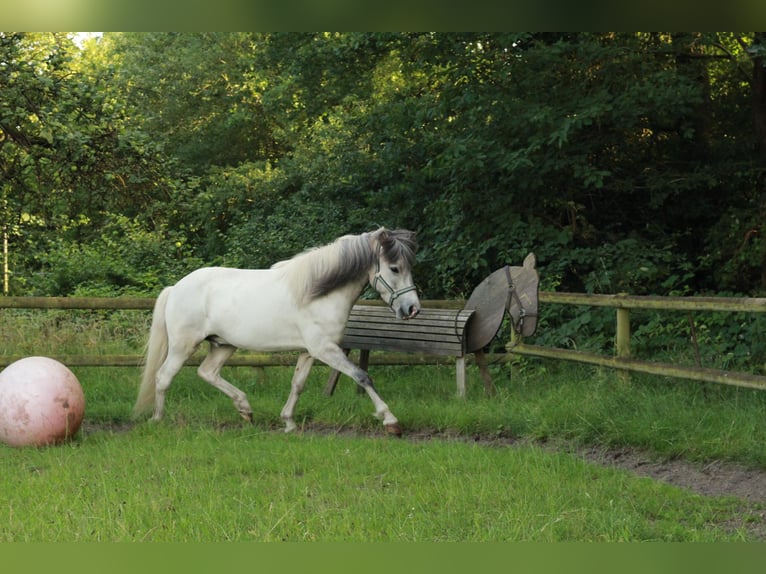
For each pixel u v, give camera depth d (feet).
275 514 16.16
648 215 39.78
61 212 37.52
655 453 20.80
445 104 36.65
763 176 38.32
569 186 37.70
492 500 16.93
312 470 19.54
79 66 35.50
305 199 60.03
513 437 23.54
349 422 25.45
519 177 35.83
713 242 37.37
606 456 21.30
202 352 31.19
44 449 21.93
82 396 22.97
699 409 23.00
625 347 26.40
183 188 37.29
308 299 23.81
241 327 24.61
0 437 22.15
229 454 21.06
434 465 19.51
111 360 29.19
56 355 29.25
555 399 25.43
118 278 57.26
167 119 86.69
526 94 35.42
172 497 17.43
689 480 19.16
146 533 15.33
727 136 40.37
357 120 47.11
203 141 87.40
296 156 68.69
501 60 35.17
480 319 27.27
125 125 34.96
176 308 25.27
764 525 15.81
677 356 29.78
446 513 16.28
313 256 24.06
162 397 25.58
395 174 47.16
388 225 44.96
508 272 27.17
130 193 36.06
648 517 16.40
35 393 22.00
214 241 67.41
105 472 19.62
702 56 38.78
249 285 24.80
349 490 17.88
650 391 25.48
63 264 56.95
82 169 34.37
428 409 25.22
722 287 36.88
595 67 35.73
